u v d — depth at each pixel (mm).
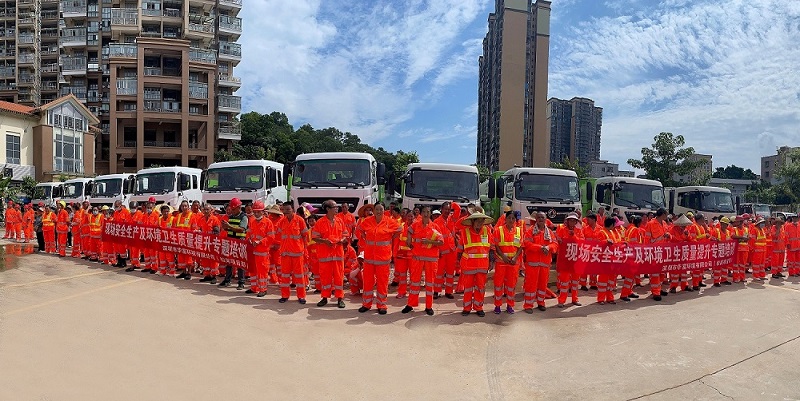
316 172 14312
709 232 12539
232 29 55125
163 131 48719
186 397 5059
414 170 14344
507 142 70062
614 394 5520
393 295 10508
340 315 8523
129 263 14547
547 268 9273
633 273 10258
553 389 5641
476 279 8773
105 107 51219
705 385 5781
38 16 56188
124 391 5129
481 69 87500
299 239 9312
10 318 7766
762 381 5938
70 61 51812
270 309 8781
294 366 6078
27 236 21688
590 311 9359
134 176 19094
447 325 8094
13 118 36438
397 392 5449
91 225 14648
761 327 8219
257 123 61562
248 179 15727
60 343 6574
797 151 47188
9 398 4836
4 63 56156
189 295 9766
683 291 11617
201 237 11258
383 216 8812
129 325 7480
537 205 15258
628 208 17750
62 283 10953
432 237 8641
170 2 52688
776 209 54250
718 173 97438
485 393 5512
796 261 14344
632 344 7230
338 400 5184
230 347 6641
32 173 37250
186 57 48094
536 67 72750
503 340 7402
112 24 50750
